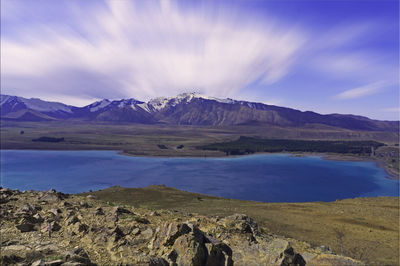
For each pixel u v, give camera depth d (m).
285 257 11.92
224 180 157.12
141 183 148.00
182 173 182.88
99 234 14.69
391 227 36.25
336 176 181.00
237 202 60.22
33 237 14.57
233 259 12.33
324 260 12.39
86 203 25.80
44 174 173.00
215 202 59.53
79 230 15.55
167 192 71.88
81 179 158.12
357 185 151.00
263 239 16.81
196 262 10.84
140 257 11.02
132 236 14.93
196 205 54.53
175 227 13.12
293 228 35.16
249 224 19.30
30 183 144.88
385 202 55.47
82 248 12.87
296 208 50.28
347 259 12.28
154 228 16.61
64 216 19.52
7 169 192.38
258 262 11.95
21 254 11.73
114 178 162.12
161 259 11.01
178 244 11.84
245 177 168.50
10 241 13.56
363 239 30.38
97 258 11.82
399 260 23.94
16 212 19.39
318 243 28.44
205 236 13.41
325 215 43.97
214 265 11.41
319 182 157.12
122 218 19.16
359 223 38.41
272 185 144.38
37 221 17.66
